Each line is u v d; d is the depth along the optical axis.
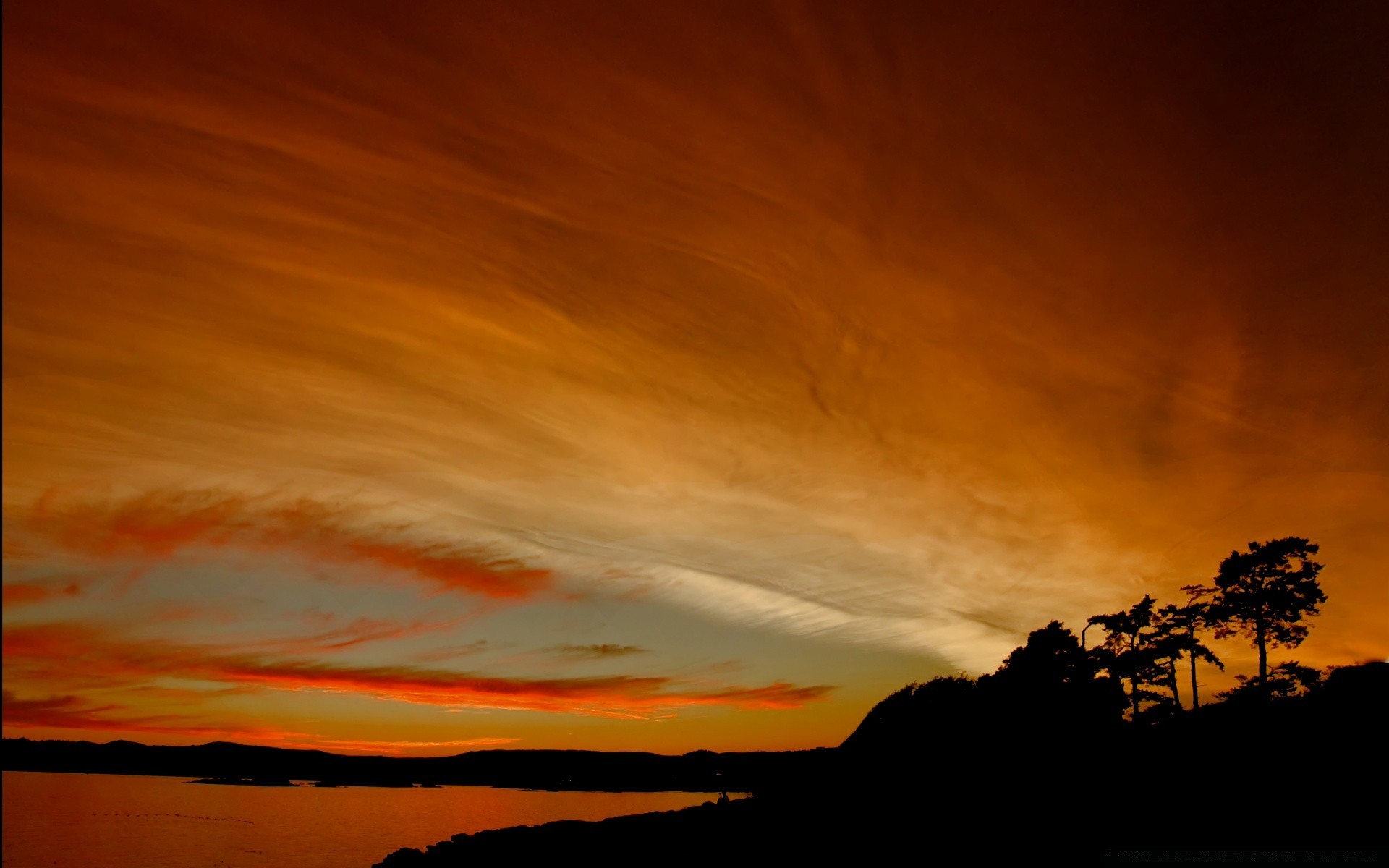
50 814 83.12
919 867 20.50
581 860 28.56
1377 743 23.39
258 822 78.75
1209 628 34.34
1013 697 33.72
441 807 98.38
